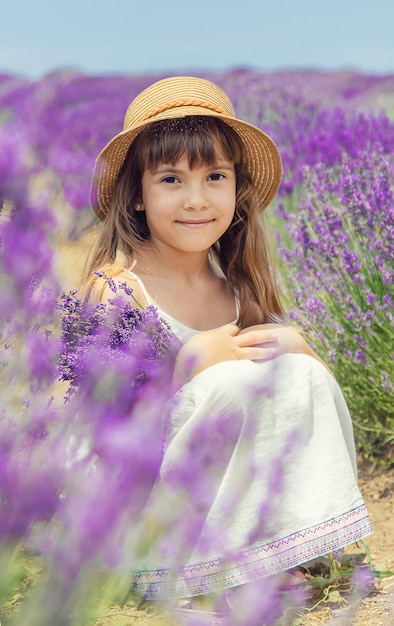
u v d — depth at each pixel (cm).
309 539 211
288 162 440
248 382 209
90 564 122
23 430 135
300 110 570
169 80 259
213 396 210
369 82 1383
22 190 121
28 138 119
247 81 732
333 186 351
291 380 218
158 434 143
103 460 141
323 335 312
